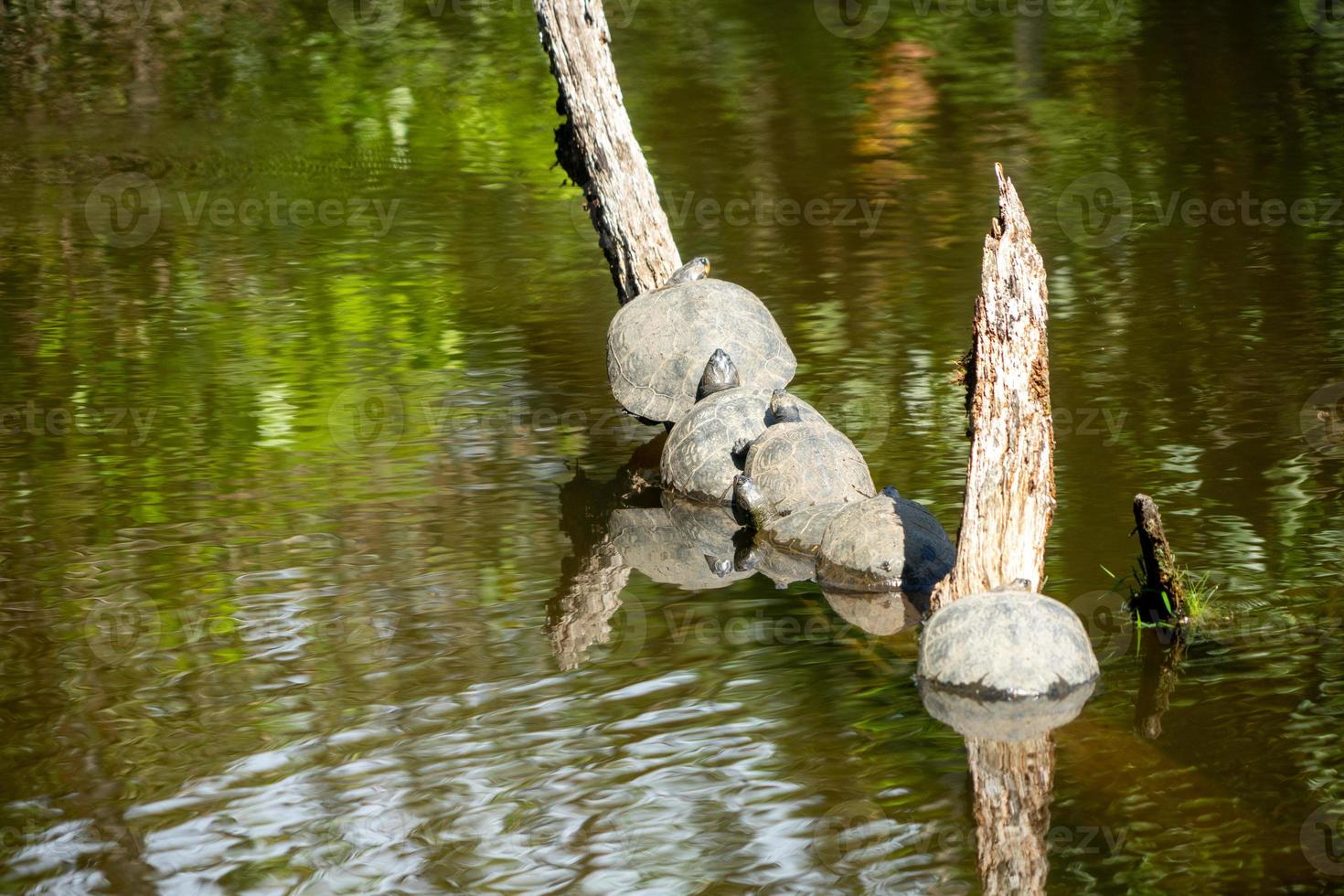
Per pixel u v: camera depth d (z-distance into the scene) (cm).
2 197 2075
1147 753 728
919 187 2089
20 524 1087
